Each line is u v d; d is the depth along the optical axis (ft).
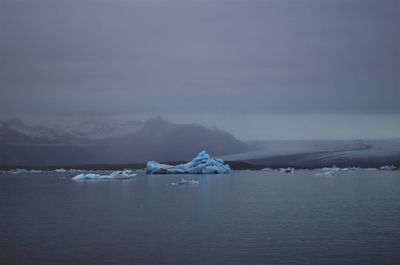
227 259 126.62
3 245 143.54
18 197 306.96
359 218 196.03
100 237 155.02
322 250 135.13
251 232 163.02
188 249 137.80
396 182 503.61
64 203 263.70
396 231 163.63
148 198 297.74
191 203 263.70
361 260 124.88
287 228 170.91
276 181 549.13
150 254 132.36
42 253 134.10
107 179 594.65
